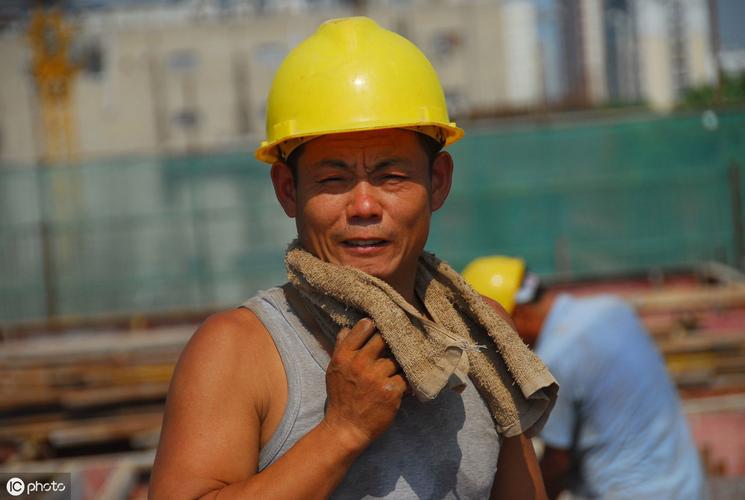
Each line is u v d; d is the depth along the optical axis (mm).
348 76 4473
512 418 4672
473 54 98625
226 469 4090
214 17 99562
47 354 28531
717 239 39000
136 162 39969
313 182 4504
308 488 3953
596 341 9633
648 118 39281
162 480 4074
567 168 39438
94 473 15734
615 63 100750
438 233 39625
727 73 74438
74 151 80875
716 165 39094
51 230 39625
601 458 9664
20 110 96000
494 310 4992
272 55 97500
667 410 9734
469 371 4656
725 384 24078
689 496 9609
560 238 39406
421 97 4535
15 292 39375
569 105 62750
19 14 77750
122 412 23469
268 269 40250
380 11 97438
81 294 39688
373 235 4426
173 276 40094
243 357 4301
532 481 5094
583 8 92250
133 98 97375
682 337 26922
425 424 4453
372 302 4152
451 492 4453
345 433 4023
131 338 31359
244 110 97250
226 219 40219
